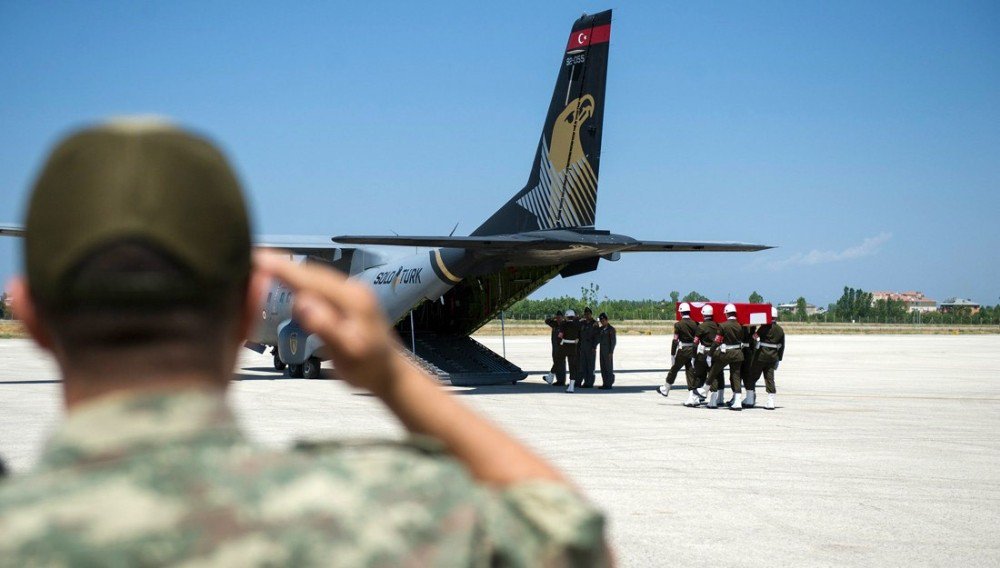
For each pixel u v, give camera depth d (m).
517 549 1.20
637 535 7.65
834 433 14.37
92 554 1.01
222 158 1.17
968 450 12.55
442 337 25.89
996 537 7.65
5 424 14.58
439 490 1.18
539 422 15.57
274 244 24.42
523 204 22.77
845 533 7.75
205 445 1.11
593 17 21.17
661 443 13.07
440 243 17.98
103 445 1.09
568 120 21.59
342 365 1.33
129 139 1.10
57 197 1.08
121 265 1.08
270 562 1.05
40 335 1.15
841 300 157.12
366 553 1.08
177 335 1.12
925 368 32.81
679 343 20.47
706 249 22.12
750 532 7.77
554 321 23.45
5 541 1.00
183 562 1.03
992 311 152.62
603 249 19.77
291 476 1.12
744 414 17.30
